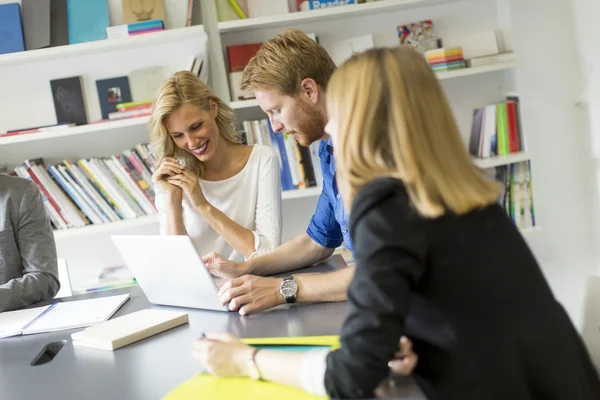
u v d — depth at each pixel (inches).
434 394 41.3
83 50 118.1
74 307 73.2
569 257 136.3
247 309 62.5
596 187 132.5
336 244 78.0
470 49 127.3
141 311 66.8
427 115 40.3
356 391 39.5
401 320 38.8
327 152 75.3
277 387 44.5
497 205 43.3
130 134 129.2
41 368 56.0
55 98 126.5
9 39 118.6
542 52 129.1
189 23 119.1
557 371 41.0
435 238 39.5
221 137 96.3
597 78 126.5
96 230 121.2
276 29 127.9
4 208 86.6
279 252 76.5
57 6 120.3
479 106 133.7
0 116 127.6
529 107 130.4
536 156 132.2
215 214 90.3
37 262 85.6
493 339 39.8
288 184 122.8
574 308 137.5
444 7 130.1
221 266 73.5
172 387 47.8
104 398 47.6
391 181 39.9
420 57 42.4
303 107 71.7
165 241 63.1
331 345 49.2
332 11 118.8
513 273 41.1
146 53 127.1
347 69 42.7
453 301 39.9
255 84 72.3
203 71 121.0
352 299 39.4
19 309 77.4
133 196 123.0
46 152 128.6
